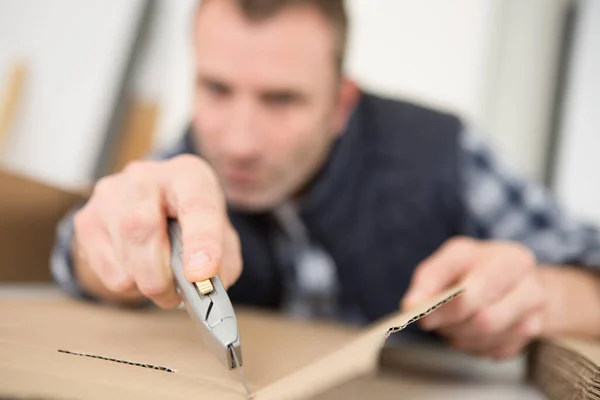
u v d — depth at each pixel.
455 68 1.31
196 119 0.73
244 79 0.68
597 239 0.64
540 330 0.43
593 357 0.30
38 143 1.37
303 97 0.70
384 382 0.38
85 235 0.39
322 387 0.20
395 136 0.83
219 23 0.67
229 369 0.25
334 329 0.49
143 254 0.33
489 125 1.31
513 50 1.32
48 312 0.43
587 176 1.28
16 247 0.55
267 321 0.51
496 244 0.47
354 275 0.81
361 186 0.80
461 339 0.43
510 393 0.38
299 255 0.82
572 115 1.29
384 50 1.35
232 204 0.76
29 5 1.45
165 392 0.23
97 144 1.35
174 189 0.35
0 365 0.24
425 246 0.81
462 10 1.31
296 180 0.74
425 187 0.81
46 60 1.42
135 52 1.43
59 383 0.22
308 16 0.69
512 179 0.85
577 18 1.32
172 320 0.44
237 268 0.36
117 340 0.33
